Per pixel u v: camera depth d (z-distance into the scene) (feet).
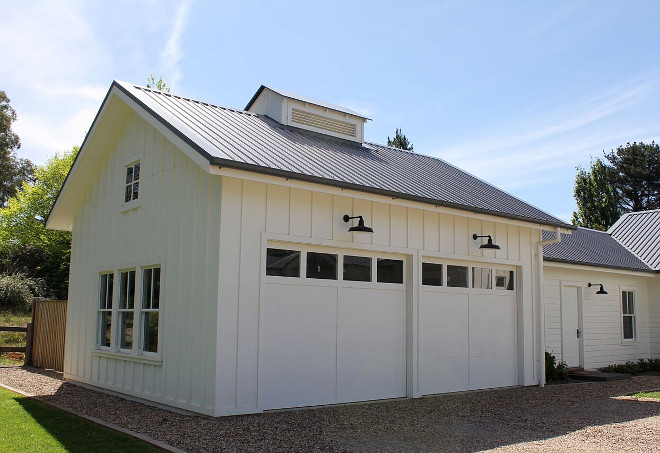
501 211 39.29
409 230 36.42
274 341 29.58
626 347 60.80
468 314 39.78
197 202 30.22
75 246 44.39
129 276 36.42
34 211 108.17
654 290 64.18
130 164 37.76
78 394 35.78
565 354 53.67
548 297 52.85
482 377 40.22
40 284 89.86
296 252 31.19
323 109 43.57
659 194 151.23
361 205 34.04
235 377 27.91
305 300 31.12
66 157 112.16
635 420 30.07
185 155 31.68
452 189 40.57
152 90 38.11
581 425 28.40
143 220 35.12
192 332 29.22
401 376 35.40
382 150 47.26
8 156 148.46
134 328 34.45
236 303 28.25
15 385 39.11
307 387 30.73
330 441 23.57
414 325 35.96
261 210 29.63
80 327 41.60
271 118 42.96
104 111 37.73
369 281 34.40
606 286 59.26
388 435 25.13
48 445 21.99
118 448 21.59
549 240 44.32
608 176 151.12
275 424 26.22
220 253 27.94
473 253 40.11
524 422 28.94
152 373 32.22
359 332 33.45
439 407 32.58
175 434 24.00
